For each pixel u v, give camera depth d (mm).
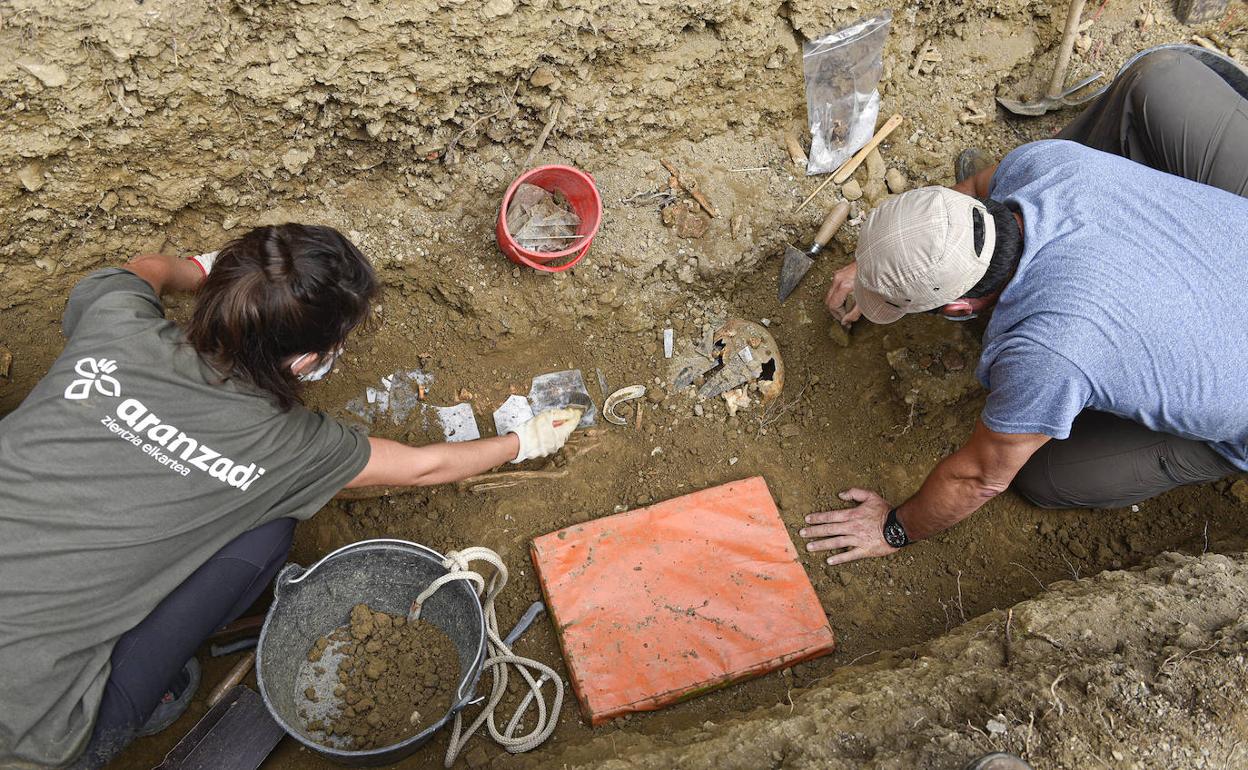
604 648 2236
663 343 2732
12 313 2373
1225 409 1911
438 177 2496
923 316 2689
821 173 2812
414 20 2123
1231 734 1743
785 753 1764
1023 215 1948
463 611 2086
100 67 1969
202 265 2193
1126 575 2174
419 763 2047
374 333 2605
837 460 2664
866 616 2424
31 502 1529
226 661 2168
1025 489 2557
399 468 1901
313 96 2195
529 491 2516
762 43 2555
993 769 1585
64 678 1547
